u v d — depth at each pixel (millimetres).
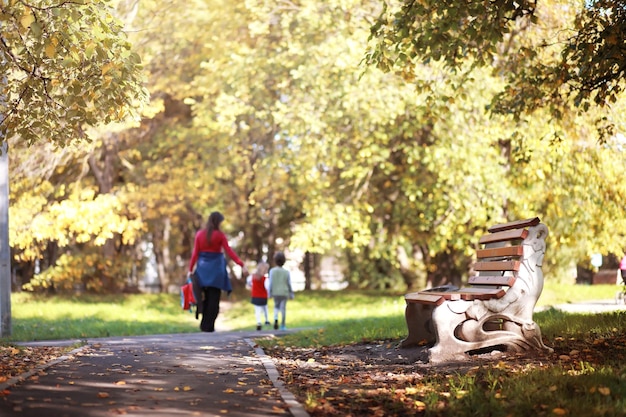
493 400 6926
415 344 11391
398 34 12172
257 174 34125
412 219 31062
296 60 27406
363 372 9453
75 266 34094
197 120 30828
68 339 17047
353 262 47094
